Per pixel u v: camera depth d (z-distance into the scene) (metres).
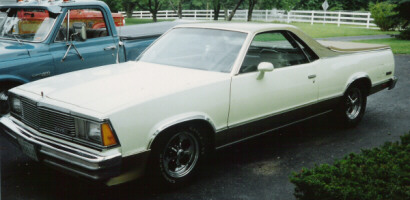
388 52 6.34
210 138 4.10
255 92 4.30
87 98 3.50
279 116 4.67
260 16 35.12
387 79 6.33
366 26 31.25
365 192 2.64
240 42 4.40
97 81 3.93
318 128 5.96
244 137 4.40
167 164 3.73
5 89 5.26
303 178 2.87
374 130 5.88
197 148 3.96
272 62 4.59
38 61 5.46
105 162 3.18
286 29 4.81
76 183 3.97
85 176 3.27
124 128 3.29
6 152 4.77
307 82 4.90
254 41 4.44
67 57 5.81
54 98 3.58
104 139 3.20
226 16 26.31
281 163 4.59
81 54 5.98
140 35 6.88
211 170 4.36
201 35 4.76
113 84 3.82
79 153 3.26
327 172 2.94
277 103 4.58
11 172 4.19
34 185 3.90
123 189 3.85
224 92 4.01
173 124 3.57
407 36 21.12
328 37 22.06
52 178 4.08
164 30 7.42
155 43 5.05
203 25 4.91
